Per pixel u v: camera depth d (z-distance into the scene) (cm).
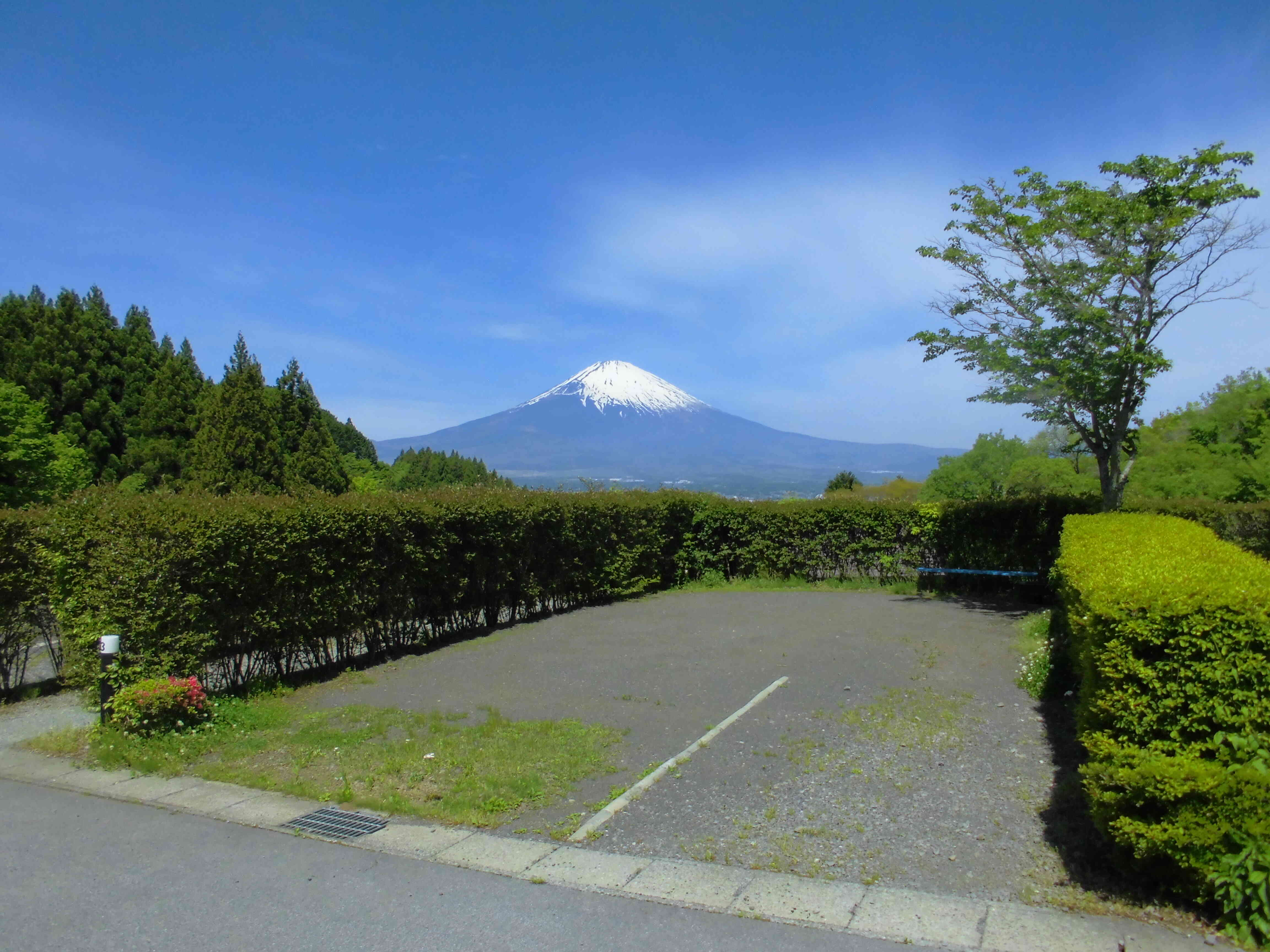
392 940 332
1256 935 321
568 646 1002
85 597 677
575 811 479
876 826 446
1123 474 1216
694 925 342
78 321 3400
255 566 771
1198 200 1075
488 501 1124
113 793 512
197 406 3381
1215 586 370
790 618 1195
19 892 377
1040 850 409
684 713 691
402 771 549
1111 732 376
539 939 332
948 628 1089
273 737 634
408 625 1000
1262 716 341
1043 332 1121
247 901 367
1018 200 1155
